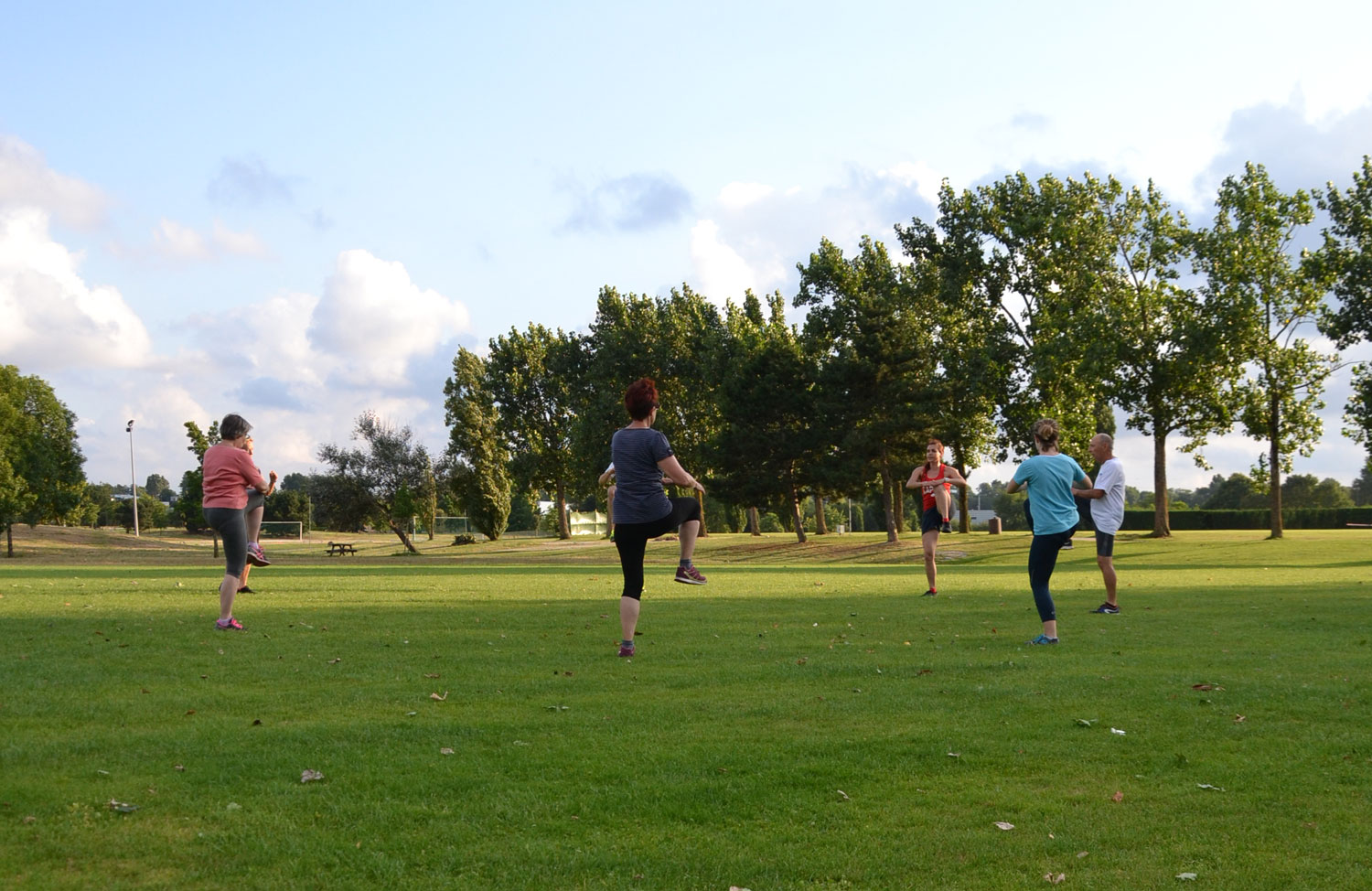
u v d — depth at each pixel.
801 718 5.37
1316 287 44.44
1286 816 3.88
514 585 15.65
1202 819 3.84
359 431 62.44
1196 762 4.58
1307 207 44.84
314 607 11.27
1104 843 3.59
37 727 4.86
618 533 7.70
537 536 95.44
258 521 13.61
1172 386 45.06
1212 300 44.28
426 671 6.75
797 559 46.22
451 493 65.75
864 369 47.91
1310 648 8.12
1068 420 47.66
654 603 12.30
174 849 3.35
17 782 3.95
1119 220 47.91
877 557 44.47
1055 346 45.31
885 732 5.07
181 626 9.07
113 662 6.82
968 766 4.50
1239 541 43.75
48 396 72.12
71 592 13.25
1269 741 4.94
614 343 72.69
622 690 6.12
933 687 6.27
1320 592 15.05
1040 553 8.55
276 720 5.15
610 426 70.56
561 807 3.88
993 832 3.69
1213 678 6.61
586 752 4.62
